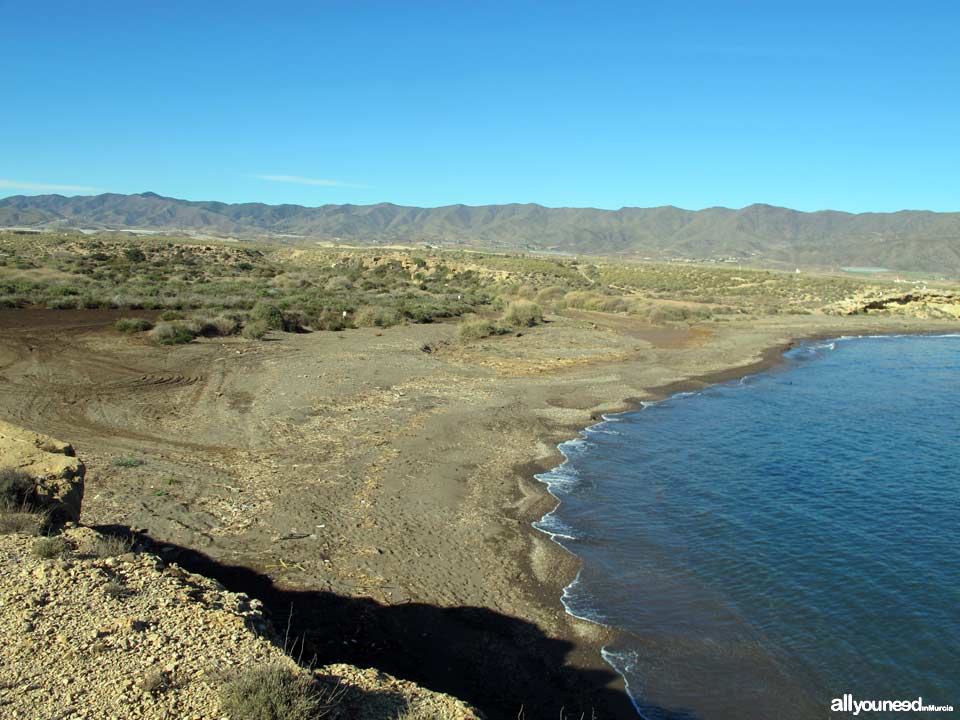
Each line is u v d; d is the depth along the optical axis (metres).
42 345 28.73
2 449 9.77
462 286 71.94
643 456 18.78
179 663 6.03
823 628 10.16
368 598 10.08
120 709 5.35
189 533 11.53
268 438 18.03
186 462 15.36
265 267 77.75
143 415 19.47
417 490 14.82
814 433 21.69
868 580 11.69
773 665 9.24
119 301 40.41
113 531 10.89
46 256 70.50
